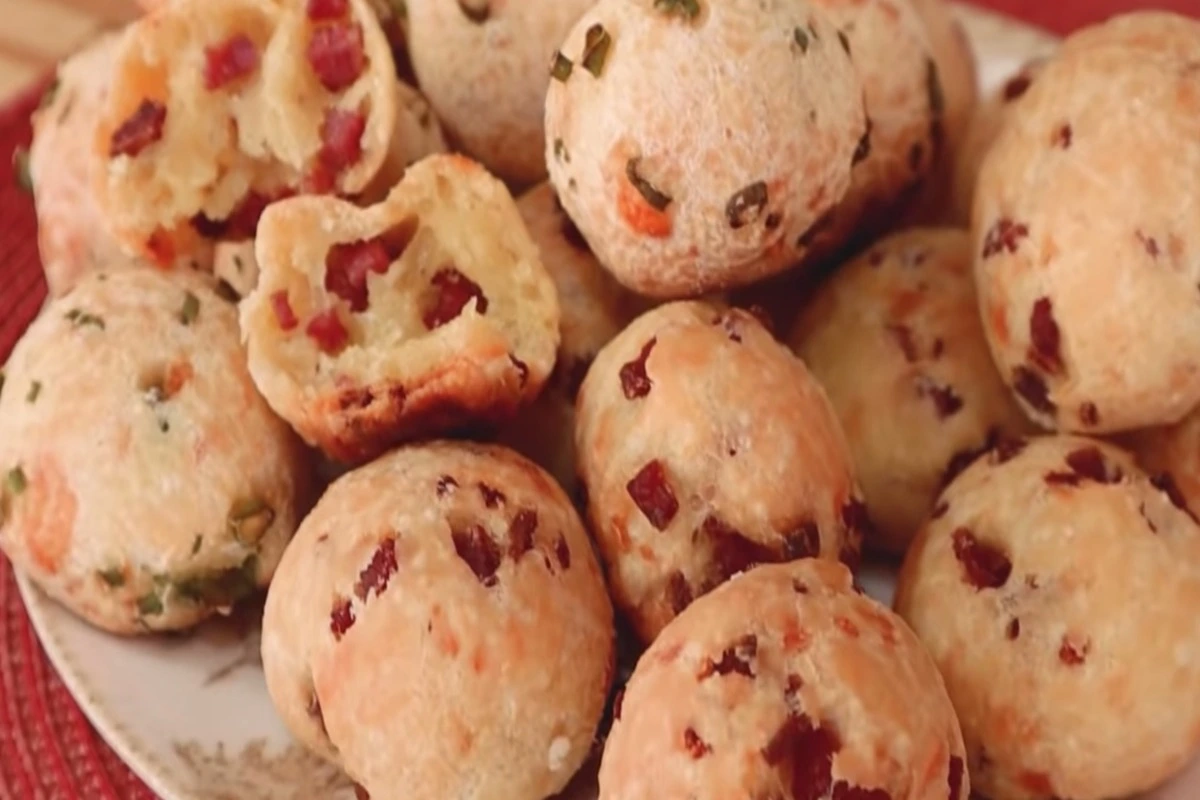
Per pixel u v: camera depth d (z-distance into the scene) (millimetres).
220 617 425
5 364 441
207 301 431
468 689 383
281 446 424
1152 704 387
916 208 466
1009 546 399
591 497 406
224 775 401
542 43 441
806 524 397
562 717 390
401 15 451
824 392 418
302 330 415
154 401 417
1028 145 416
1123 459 408
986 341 433
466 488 396
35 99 543
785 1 408
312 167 437
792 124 402
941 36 474
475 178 419
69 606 423
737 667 369
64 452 415
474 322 407
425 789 384
